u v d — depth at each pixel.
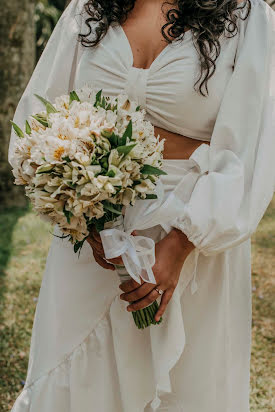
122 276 1.98
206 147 2.08
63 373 2.21
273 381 3.35
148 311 1.98
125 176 1.73
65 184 1.71
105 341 2.19
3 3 7.29
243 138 2.01
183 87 2.00
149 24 2.08
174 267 1.96
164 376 2.05
